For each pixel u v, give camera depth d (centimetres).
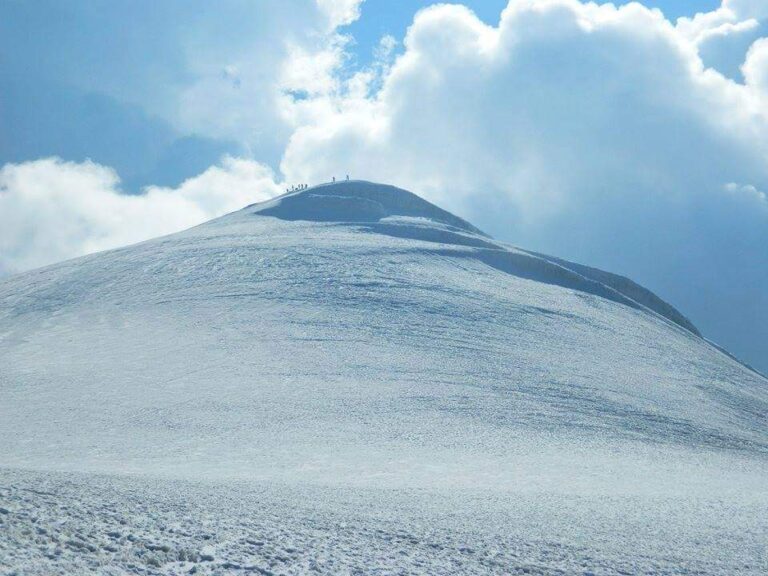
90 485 1947
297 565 1285
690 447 5506
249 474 3494
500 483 3597
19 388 5759
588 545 1911
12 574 907
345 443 4462
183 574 1105
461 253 11638
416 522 1992
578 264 14488
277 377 6069
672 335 10444
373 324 7844
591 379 7019
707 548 2064
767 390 8712
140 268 10206
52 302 9181
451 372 6556
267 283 9175
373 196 16588
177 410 5131
